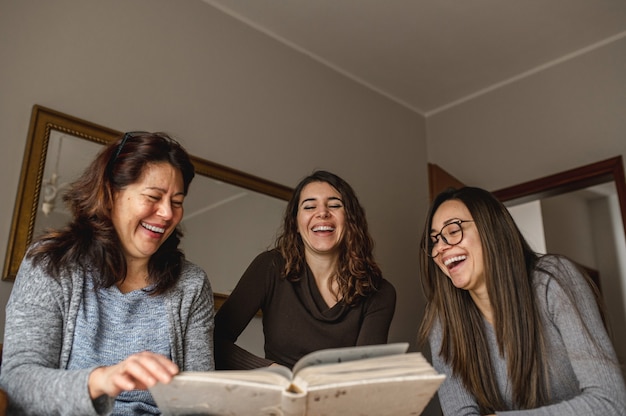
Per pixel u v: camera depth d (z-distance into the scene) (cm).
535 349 139
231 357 153
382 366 87
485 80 347
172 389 84
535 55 324
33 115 203
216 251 240
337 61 326
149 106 239
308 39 308
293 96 301
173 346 126
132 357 87
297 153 292
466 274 148
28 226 193
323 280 188
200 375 83
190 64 259
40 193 198
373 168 332
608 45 309
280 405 85
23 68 207
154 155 125
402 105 367
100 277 120
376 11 288
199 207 240
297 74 307
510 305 142
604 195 503
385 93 357
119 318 122
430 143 375
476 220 149
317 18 292
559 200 474
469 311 154
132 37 241
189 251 231
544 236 434
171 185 126
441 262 153
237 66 279
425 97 364
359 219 191
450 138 366
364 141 332
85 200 124
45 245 117
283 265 186
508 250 146
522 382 139
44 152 202
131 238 123
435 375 86
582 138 308
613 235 491
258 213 261
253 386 82
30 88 207
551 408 123
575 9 287
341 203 189
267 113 285
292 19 292
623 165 289
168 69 250
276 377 86
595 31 304
